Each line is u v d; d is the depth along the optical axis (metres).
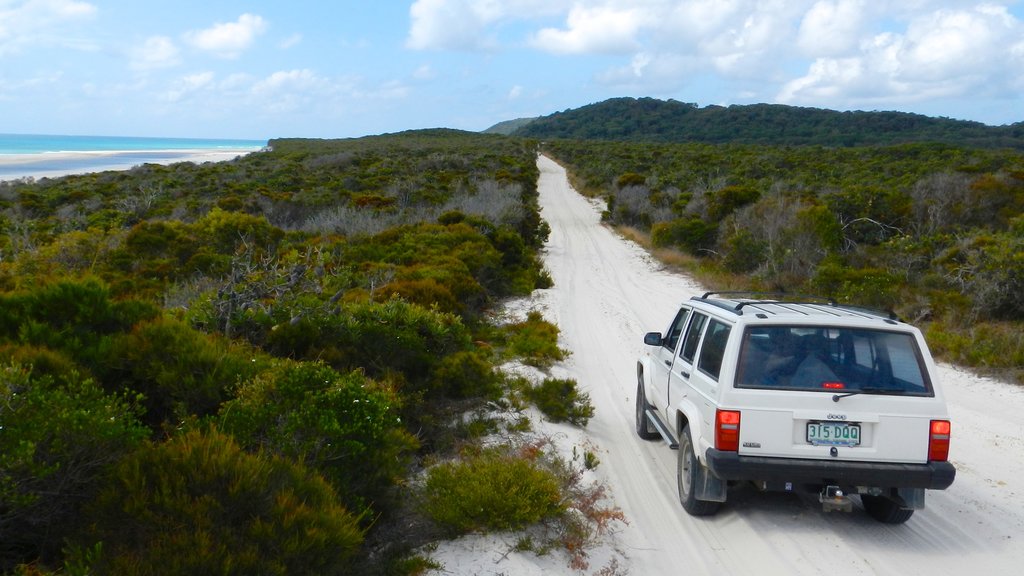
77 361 5.92
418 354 8.64
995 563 5.10
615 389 10.47
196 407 5.96
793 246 21.08
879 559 5.14
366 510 4.71
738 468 5.13
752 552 5.24
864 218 23.05
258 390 5.52
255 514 3.94
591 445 7.66
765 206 24.16
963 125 159.75
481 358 9.70
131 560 3.40
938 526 5.77
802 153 67.44
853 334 5.39
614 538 5.43
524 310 16.73
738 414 5.19
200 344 6.43
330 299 9.07
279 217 29.62
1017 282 13.81
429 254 19.05
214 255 16.81
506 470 5.46
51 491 3.80
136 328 6.46
